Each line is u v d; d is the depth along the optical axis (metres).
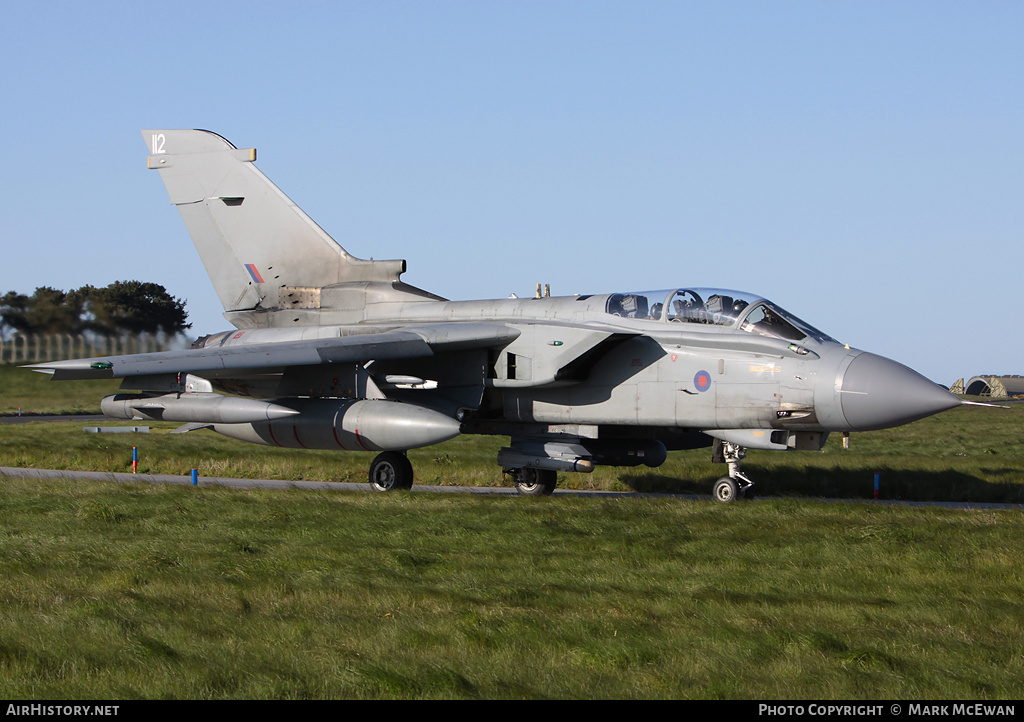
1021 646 9.80
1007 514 18.09
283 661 9.05
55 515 17.92
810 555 14.40
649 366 21.77
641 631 10.05
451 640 9.70
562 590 11.81
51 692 8.24
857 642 9.95
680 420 21.44
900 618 10.88
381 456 24.22
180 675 8.61
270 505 18.94
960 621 10.75
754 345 20.61
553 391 23.06
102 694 8.20
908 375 19.62
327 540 15.40
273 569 12.90
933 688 8.60
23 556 13.48
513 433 24.27
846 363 19.86
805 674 8.89
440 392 23.42
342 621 10.35
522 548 14.81
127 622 10.14
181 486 22.38
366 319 26.05
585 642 9.66
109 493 20.72
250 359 20.84
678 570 13.29
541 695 8.29
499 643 9.63
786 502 19.58
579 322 22.59
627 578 12.63
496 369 22.67
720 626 10.27
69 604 10.81
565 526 16.53
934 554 14.16
